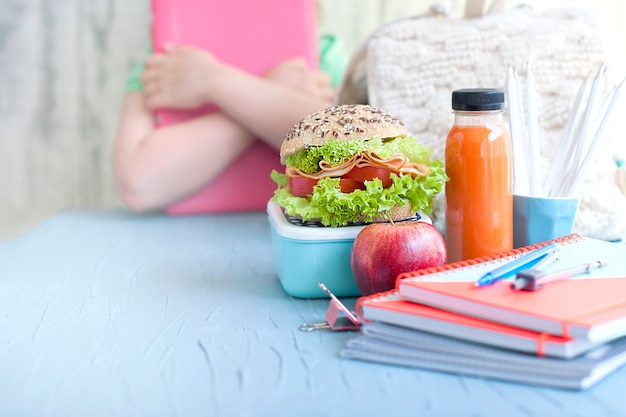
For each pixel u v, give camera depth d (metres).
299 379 0.54
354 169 0.73
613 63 0.94
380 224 0.69
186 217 1.27
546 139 0.94
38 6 1.66
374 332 0.58
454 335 0.55
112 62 1.69
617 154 0.90
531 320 0.52
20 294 0.80
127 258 0.97
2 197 1.73
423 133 0.98
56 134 1.72
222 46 1.31
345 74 1.08
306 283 0.74
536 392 0.51
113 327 0.68
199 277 0.86
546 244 0.72
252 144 1.30
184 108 1.28
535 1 1.16
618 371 0.55
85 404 0.51
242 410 0.50
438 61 0.98
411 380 0.54
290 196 0.77
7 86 1.69
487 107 0.71
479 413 0.48
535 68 0.94
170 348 0.62
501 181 0.74
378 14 1.69
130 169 1.26
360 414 0.49
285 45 1.32
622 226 0.86
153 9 1.32
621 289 0.58
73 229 1.17
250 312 0.71
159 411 0.50
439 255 0.68
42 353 0.62
